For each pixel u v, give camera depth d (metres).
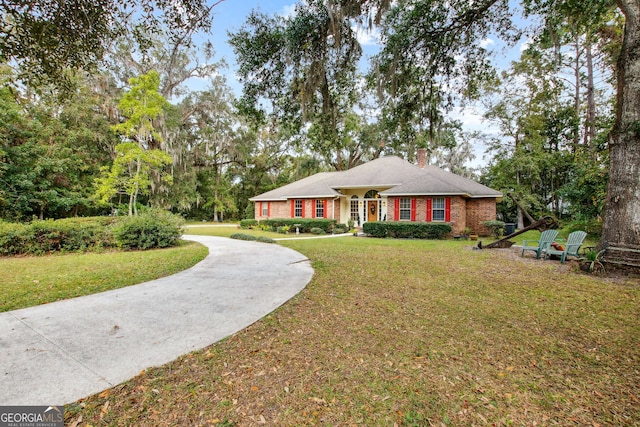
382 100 6.17
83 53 4.88
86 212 20.64
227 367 2.62
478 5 5.54
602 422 1.98
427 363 2.71
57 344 2.99
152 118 17.69
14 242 8.51
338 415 2.03
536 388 2.36
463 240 13.18
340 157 26.73
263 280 5.73
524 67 18.12
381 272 6.39
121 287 5.21
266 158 31.53
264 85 6.09
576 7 5.79
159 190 22.72
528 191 18.00
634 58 6.44
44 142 17.02
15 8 3.82
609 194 6.85
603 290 5.05
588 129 17.72
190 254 8.66
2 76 13.52
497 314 3.94
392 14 5.59
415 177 16.47
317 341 3.14
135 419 1.96
